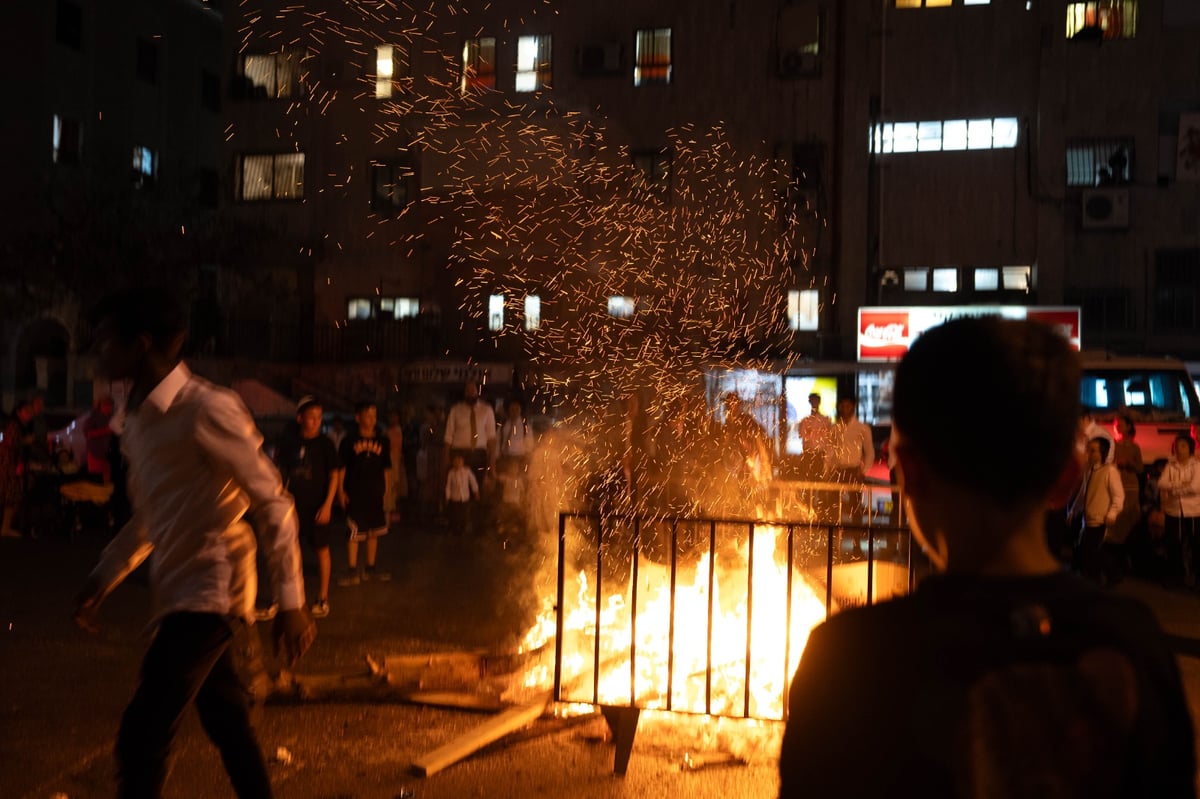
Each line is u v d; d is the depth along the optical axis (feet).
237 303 91.40
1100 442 35.06
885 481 43.21
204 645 10.79
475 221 85.61
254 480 10.91
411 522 55.83
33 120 93.71
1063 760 4.04
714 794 14.96
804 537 29.14
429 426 60.80
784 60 83.76
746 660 15.98
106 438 48.01
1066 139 81.51
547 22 87.45
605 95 86.53
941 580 4.42
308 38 90.58
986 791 3.99
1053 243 81.15
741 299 82.12
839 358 80.43
